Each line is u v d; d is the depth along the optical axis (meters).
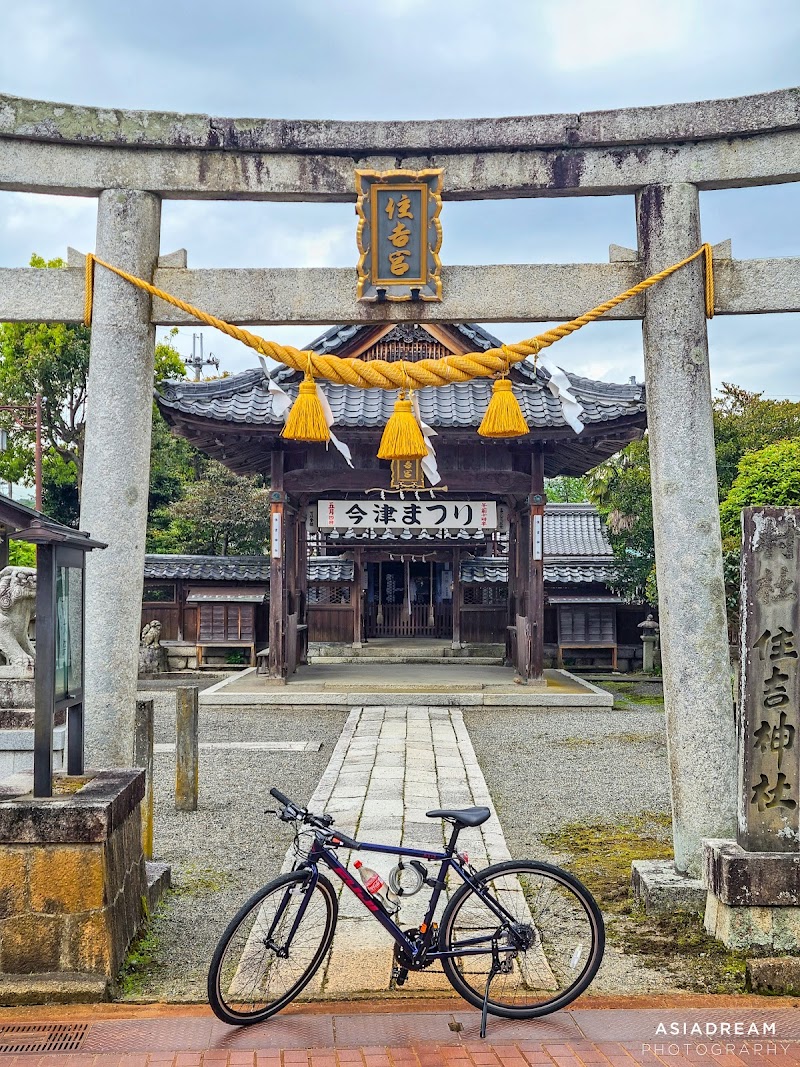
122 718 6.04
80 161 6.11
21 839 4.55
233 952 4.72
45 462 29.56
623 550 22.47
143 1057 4.01
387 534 23.31
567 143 6.09
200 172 6.13
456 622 23.56
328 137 6.09
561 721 15.36
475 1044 4.15
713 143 6.07
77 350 28.22
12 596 7.73
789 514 5.15
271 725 14.98
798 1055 4.06
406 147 6.09
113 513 6.05
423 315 6.23
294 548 20.22
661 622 6.21
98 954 4.56
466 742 12.82
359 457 17.55
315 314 6.22
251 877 6.89
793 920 5.07
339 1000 4.55
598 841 7.93
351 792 9.38
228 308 6.22
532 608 17.72
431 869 6.65
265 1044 4.14
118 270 6.02
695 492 6.01
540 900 4.86
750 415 22.45
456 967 4.43
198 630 22.28
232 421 16.02
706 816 5.89
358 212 6.11
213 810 9.13
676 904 5.74
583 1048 4.12
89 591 6.01
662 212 6.11
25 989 4.46
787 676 5.12
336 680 18.41
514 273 6.21
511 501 19.52
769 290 6.06
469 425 16.14
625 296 6.00
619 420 15.87
